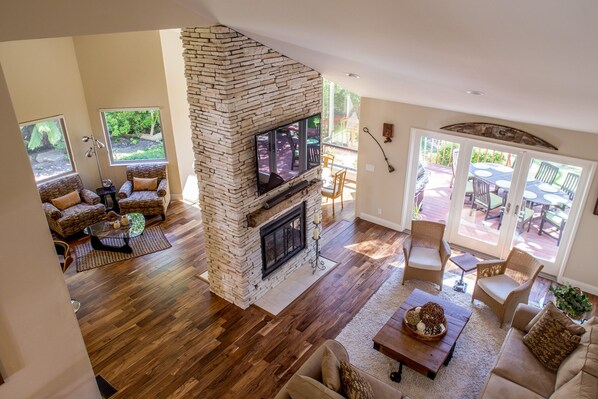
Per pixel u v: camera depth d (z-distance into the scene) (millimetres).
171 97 8242
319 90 5957
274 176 5477
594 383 3479
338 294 6105
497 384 4012
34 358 3355
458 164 6738
